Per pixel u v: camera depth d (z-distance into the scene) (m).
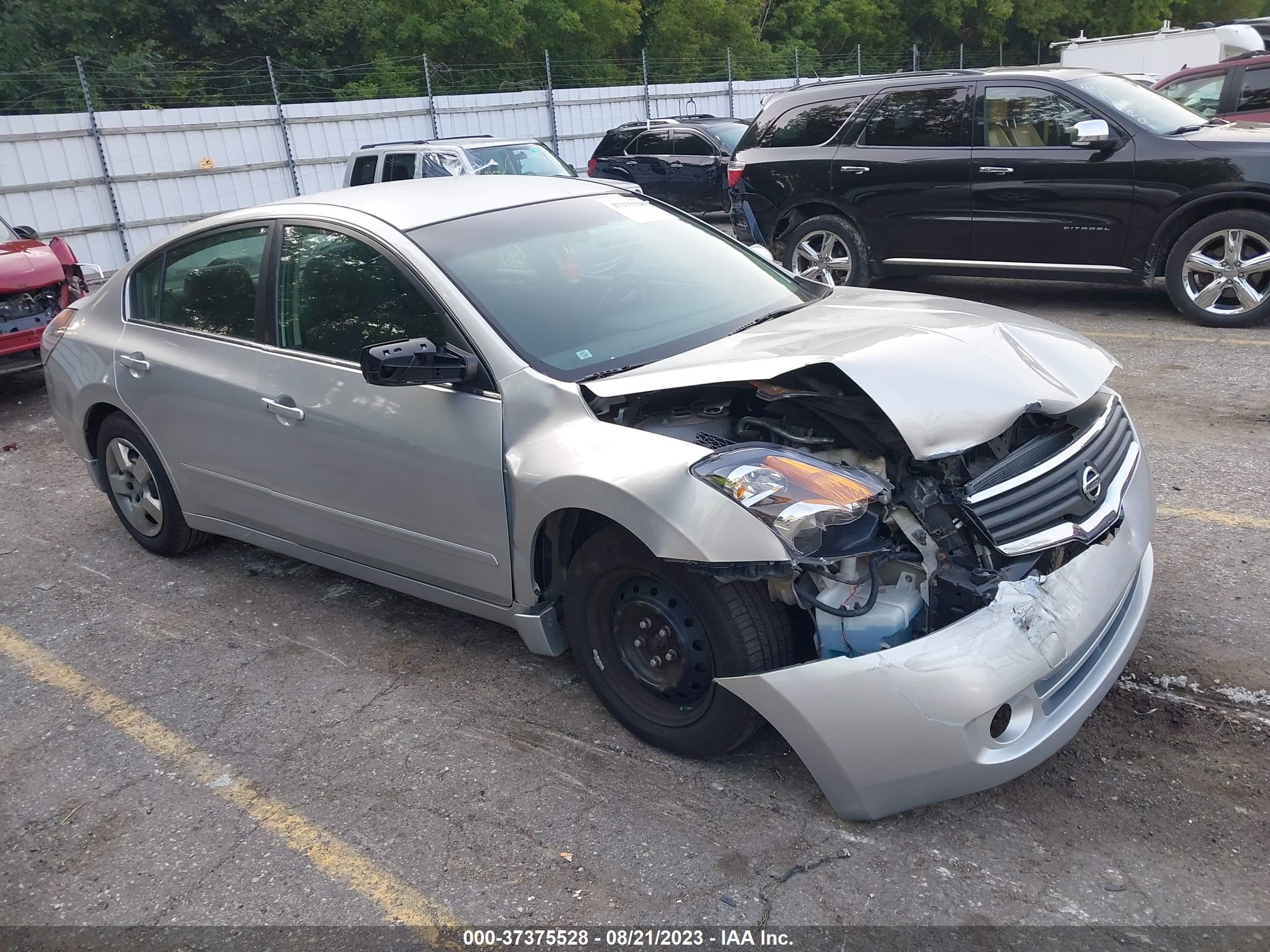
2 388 8.75
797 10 38.09
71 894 2.77
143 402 4.43
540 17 29.67
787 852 2.69
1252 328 7.47
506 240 3.67
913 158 8.41
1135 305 8.63
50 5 25.36
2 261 7.81
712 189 16.75
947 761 2.48
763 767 3.03
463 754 3.23
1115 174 7.56
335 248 3.71
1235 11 50.06
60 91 23.58
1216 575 3.92
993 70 8.23
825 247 9.13
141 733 3.50
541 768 3.12
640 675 3.07
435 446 3.31
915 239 8.59
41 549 5.18
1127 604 2.96
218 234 4.20
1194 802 2.75
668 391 3.04
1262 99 10.34
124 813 3.09
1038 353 3.14
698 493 2.65
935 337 3.09
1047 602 2.60
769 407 3.08
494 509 3.20
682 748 3.02
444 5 29.03
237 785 3.18
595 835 2.81
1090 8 44.66
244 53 28.95
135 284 4.62
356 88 26.06
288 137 18.42
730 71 24.34
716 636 2.75
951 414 2.70
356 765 3.22
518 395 3.13
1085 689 2.73
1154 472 4.97
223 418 4.05
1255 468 4.89
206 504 4.39
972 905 2.47
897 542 2.72
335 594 4.42
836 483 2.59
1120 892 2.48
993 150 8.05
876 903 2.50
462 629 4.03
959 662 2.46
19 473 6.42
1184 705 3.16
